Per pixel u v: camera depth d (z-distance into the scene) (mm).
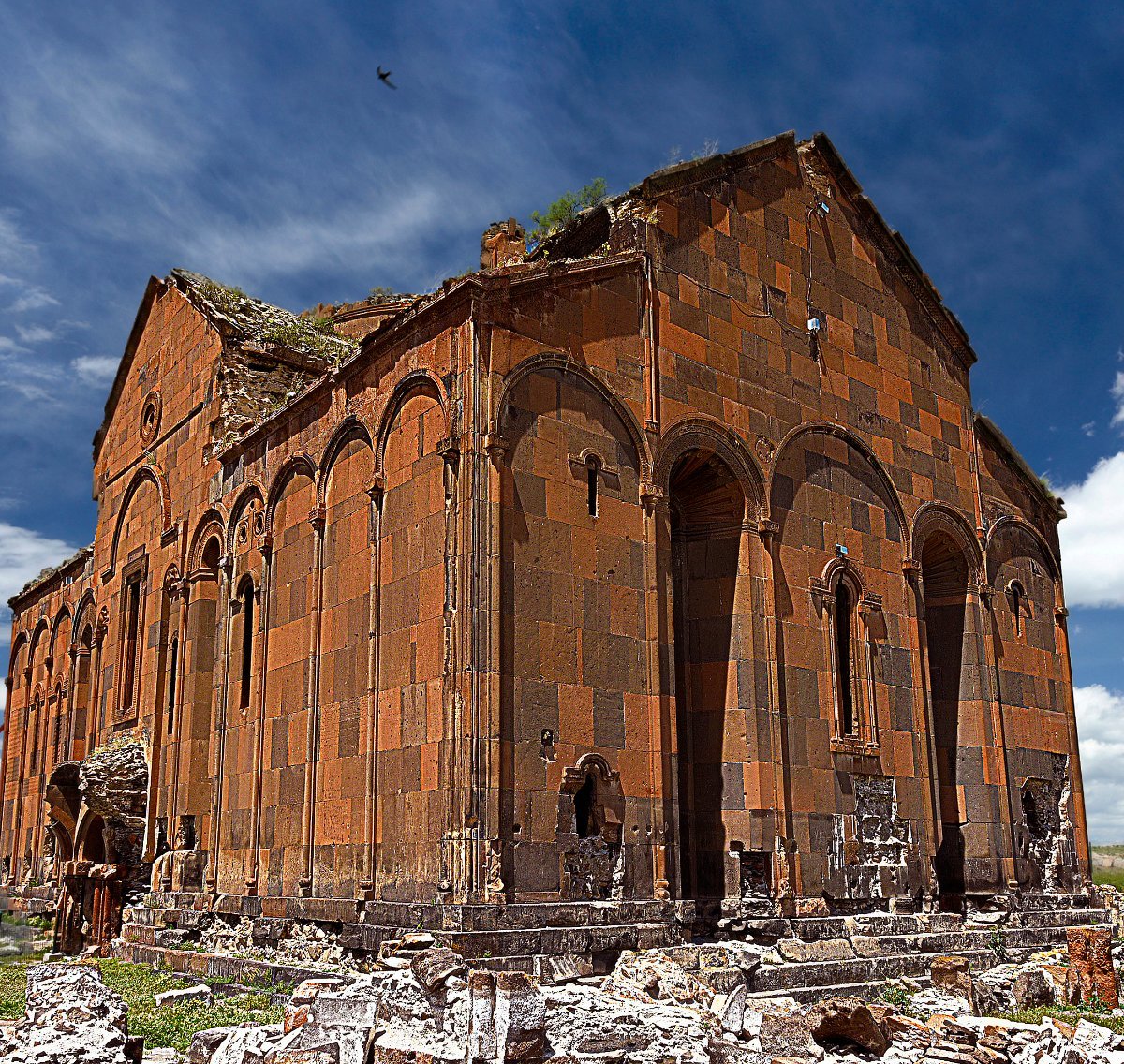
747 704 20438
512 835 16156
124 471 31188
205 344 27453
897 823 22484
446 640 16625
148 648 27453
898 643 23875
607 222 21672
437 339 18109
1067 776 27641
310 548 20844
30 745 38375
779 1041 11570
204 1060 11195
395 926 16219
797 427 22734
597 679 17812
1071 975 17547
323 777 19266
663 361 20266
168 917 22484
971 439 27516
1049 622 28531
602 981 15086
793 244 23828
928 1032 12242
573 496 18219
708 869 20188
